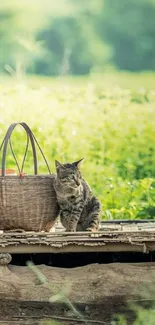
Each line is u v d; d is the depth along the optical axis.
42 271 8.86
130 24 35.22
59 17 33.31
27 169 14.05
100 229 9.91
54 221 9.54
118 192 12.70
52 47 32.81
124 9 35.31
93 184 13.88
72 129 16.52
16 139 15.23
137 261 9.38
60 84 22.11
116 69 33.69
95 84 23.78
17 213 9.21
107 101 18.88
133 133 17.41
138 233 8.81
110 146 16.75
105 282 8.80
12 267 8.93
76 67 33.62
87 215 9.79
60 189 9.41
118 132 17.17
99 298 8.82
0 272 8.80
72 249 8.82
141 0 35.50
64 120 16.78
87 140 16.45
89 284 8.81
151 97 21.22
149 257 9.37
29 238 8.80
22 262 9.38
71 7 33.72
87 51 33.81
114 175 14.72
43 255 9.39
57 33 33.03
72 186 9.45
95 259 9.41
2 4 31.58
